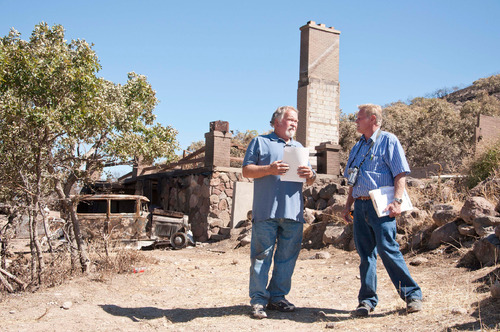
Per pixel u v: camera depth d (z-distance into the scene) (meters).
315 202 11.91
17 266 5.92
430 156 29.62
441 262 6.26
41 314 4.09
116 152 6.52
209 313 4.18
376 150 3.98
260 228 4.03
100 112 5.71
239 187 13.41
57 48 5.57
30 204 5.46
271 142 4.22
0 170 5.46
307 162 4.02
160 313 4.25
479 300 3.87
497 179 8.05
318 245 9.45
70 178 6.25
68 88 5.58
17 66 5.36
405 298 3.81
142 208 12.30
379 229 3.85
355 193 4.06
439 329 3.19
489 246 5.53
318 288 5.41
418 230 7.79
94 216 11.10
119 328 3.69
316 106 22.98
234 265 7.86
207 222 13.77
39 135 5.38
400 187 3.80
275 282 4.18
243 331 3.51
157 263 7.48
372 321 3.64
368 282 3.98
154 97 7.50
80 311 4.20
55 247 6.54
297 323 3.73
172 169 17.00
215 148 14.05
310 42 23.17
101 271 6.20
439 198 8.99
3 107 5.04
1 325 3.71
